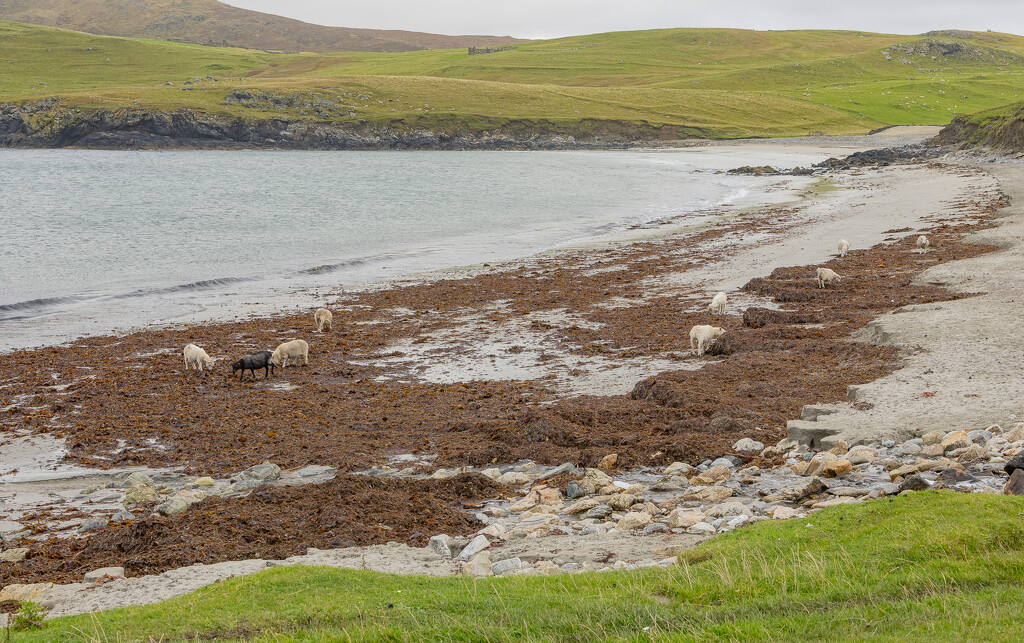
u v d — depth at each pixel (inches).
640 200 3272.6
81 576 483.8
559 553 471.5
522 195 3472.0
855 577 344.5
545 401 911.0
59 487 706.2
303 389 1002.7
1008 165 3745.1
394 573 439.5
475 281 1707.7
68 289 1608.0
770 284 1473.9
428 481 643.5
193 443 806.5
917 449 622.8
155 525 550.3
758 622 310.2
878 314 1187.3
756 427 754.8
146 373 1071.6
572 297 1525.6
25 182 3878.0
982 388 765.3
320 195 3417.8
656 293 1534.2
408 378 1050.1
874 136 7209.6
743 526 491.8
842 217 2458.2
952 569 340.8
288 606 368.8
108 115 7066.9
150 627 351.3
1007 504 401.4
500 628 321.7
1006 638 270.5
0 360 1124.5
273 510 585.0
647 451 719.1
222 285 1686.8
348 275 1800.0
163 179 4165.8
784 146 6939.0
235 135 7273.6
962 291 1267.2
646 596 351.9
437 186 3870.6
